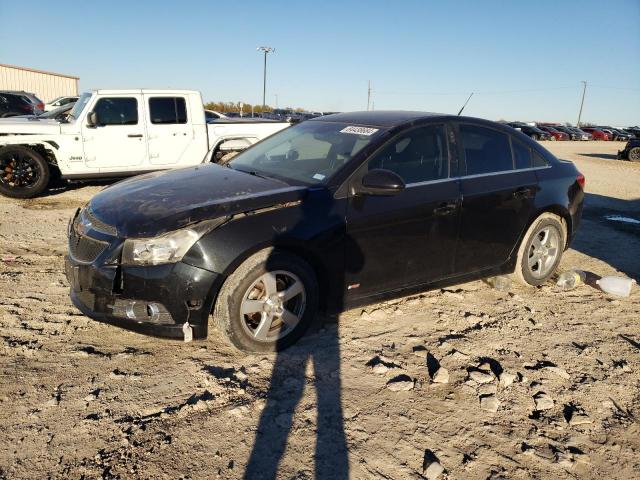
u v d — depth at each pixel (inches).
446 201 156.3
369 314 159.2
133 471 90.7
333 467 94.5
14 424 101.7
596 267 230.5
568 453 102.9
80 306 129.1
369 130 158.2
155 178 156.5
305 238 130.2
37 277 182.5
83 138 346.6
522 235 182.7
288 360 130.6
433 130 162.7
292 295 132.3
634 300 189.3
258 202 127.8
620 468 100.5
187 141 376.2
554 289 195.5
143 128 362.0
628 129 2313.0
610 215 365.1
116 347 134.4
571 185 195.0
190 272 118.3
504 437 106.8
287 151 168.6
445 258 161.8
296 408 111.3
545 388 125.7
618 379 132.6
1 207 306.7
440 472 94.3
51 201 335.6
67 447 96.0
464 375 129.2
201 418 106.3
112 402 110.2
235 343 127.0
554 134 1907.0
